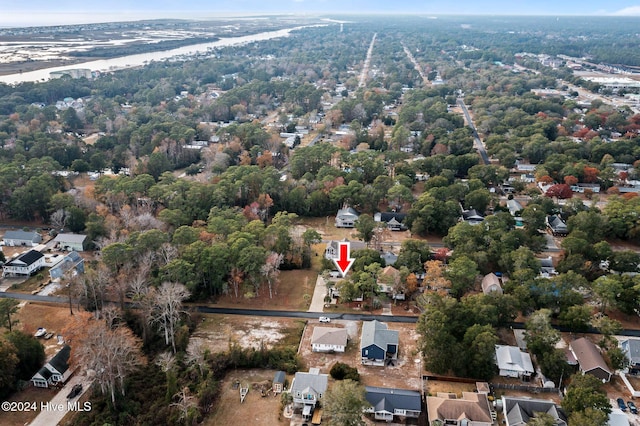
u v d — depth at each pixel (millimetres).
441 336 87625
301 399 80188
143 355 92188
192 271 108938
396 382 86188
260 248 113125
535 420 71938
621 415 74688
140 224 133750
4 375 81000
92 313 99000
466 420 75250
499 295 100062
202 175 184375
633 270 116500
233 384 85875
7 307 93938
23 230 147500
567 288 103812
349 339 98125
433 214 142000
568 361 88625
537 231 139250
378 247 133000
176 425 75062
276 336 99062
